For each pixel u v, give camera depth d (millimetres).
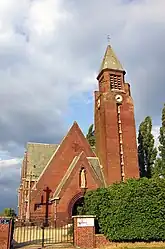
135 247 22906
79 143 52750
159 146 54906
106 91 54875
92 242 23172
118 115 54094
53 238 29094
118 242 23984
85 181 44281
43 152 59125
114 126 52438
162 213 24922
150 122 67938
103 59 59594
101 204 25406
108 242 23734
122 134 52844
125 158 51406
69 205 42469
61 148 51531
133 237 24078
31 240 27516
